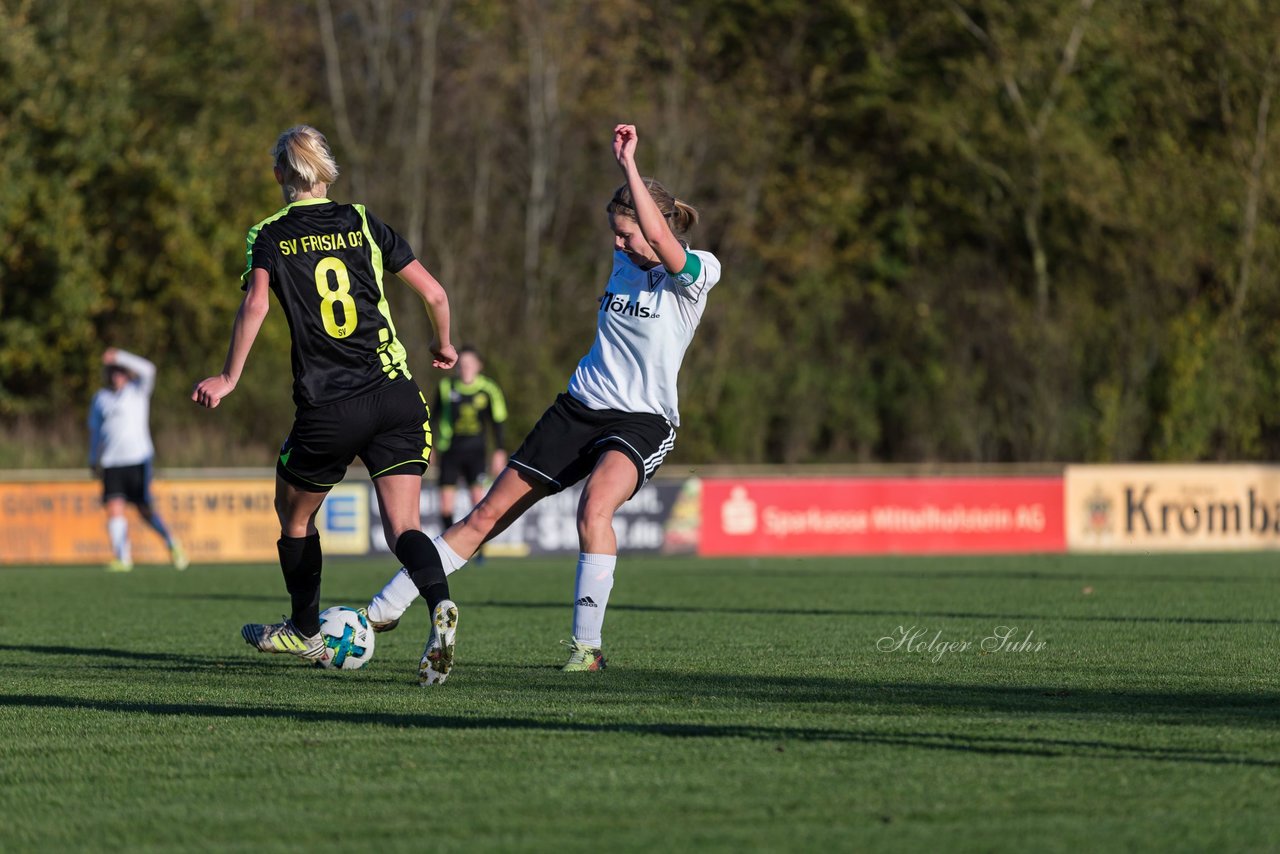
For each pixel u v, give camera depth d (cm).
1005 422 12638
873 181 14725
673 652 2730
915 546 8125
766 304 14038
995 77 13688
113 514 6284
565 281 13912
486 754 1642
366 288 2197
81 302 11200
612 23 14200
